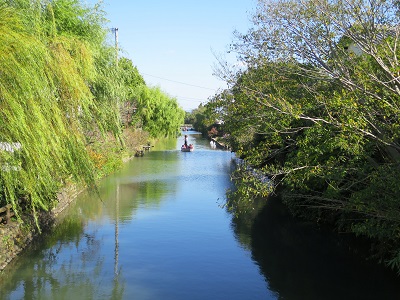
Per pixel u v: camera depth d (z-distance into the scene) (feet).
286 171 31.91
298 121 36.19
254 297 30.83
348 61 32.55
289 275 35.29
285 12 34.53
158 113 171.53
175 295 31.22
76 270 36.27
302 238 46.21
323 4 31.45
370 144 30.71
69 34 54.08
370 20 29.81
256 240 45.60
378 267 37.04
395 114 27.84
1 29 27.73
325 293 31.50
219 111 37.93
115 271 36.11
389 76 28.91
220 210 60.70
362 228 30.14
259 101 32.30
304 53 34.32
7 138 26.71
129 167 114.21
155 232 48.62
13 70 26.76
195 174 101.40
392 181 26.25
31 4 35.12
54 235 46.98
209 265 37.73
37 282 33.55
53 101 31.24
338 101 27.32
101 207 62.03
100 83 51.39
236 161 132.77
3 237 35.83
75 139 35.04
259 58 36.09
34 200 30.35
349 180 33.60
